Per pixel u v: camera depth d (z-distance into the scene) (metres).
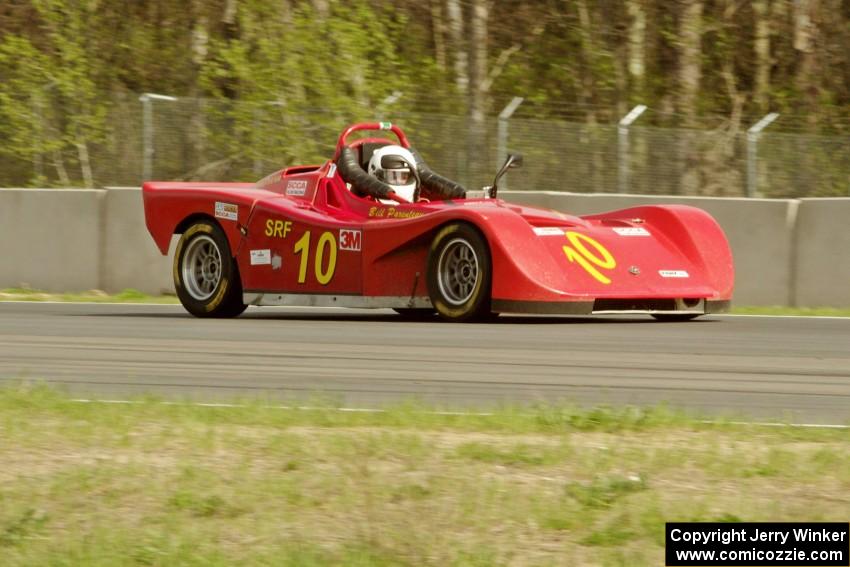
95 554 11.70
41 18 73.69
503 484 13.68
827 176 45.12
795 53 79.50
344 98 60.06
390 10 76.56
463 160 48.69
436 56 82.62
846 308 38.69
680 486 13.59
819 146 45.19
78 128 53.28
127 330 30.72
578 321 32.56
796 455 14.80
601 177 47.12
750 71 80.81
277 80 62.16
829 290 39.00
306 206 34.59
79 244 46.22
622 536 11.97
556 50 81.62
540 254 30.19
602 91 77.25
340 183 34.31
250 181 52.12
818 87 77.12
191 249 36.28
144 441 15.78
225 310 35.50
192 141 51.09
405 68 74.31
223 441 15.71
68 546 12.01
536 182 47.69
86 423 16.94
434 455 14.91
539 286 29.59
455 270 31.52
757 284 40.12
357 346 26.72
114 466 14.52
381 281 32.50
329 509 12.94
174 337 28.92
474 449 15.05
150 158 50.97
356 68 63.34
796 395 20.45
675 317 34.12
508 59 83.44
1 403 18.31
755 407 19.17
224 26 76.06
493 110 80.81
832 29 78.44
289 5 65.94
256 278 34.84
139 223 45.53
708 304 32.19
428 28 84.12
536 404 18.45
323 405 18.47
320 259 33.53
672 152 46.47
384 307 32.56
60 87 54.56
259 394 20.20
